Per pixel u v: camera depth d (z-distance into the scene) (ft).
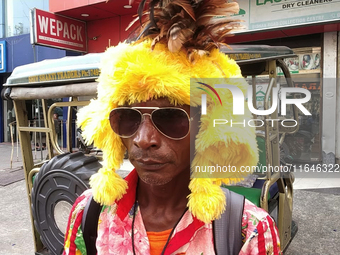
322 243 11.39
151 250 2.83
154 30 2.65
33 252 11.25
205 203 2.51
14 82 8.84
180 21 2.48
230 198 2.83
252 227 2.68
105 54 2.78
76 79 7.41
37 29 23.12
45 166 7.98
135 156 2.54
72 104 7.90
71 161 7.64
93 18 25.90
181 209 2.90
